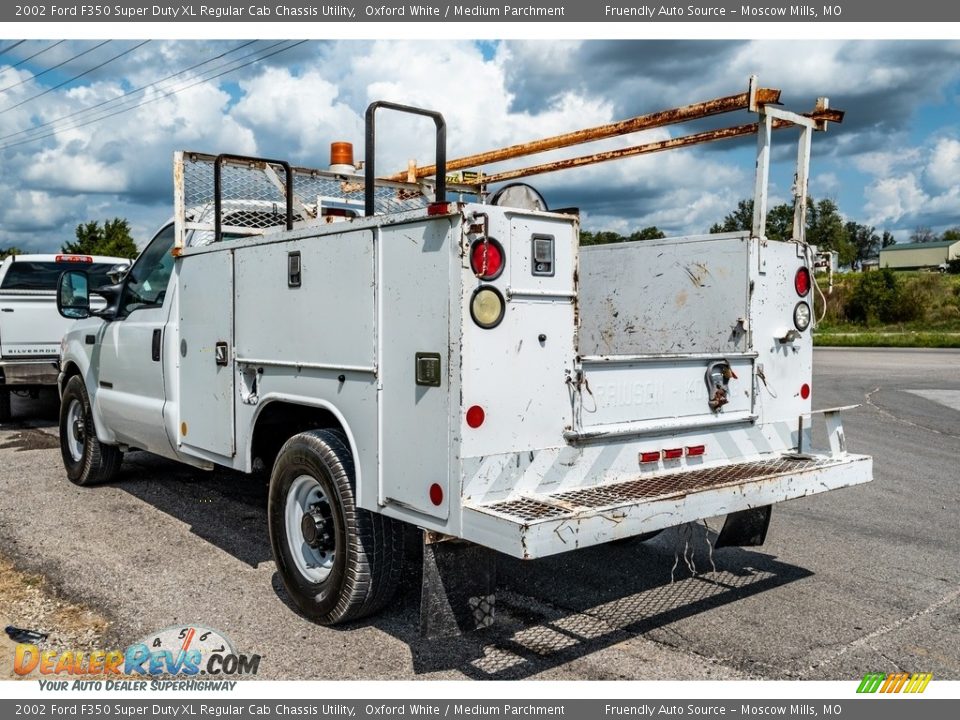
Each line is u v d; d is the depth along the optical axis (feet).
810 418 14.64
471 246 9.98
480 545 10.77
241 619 13.28
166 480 23.08
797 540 17.93
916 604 14.11
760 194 13.74
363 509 12.05
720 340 14.12
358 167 20.15
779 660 11.90
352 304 11.70
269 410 14.14
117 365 19.63
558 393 10.89
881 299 123.54
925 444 29.48
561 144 16.84
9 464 25.62
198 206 17.11
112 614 13.51
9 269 34.32
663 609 13.84
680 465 12.44
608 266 16.42
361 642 12.42
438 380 10.30
